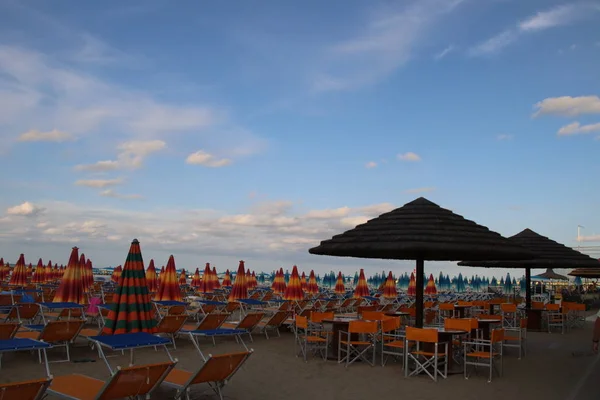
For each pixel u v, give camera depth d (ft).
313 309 43.88
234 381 23.70
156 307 42.47
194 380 17.92
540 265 45.78
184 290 77.41
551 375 27.17
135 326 30.17
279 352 32.19
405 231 26.73
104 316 38.37
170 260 45.83
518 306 53.98
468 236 26.66
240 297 50.11
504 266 47.55
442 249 25.05
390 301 71.51
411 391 23.16
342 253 27.73
